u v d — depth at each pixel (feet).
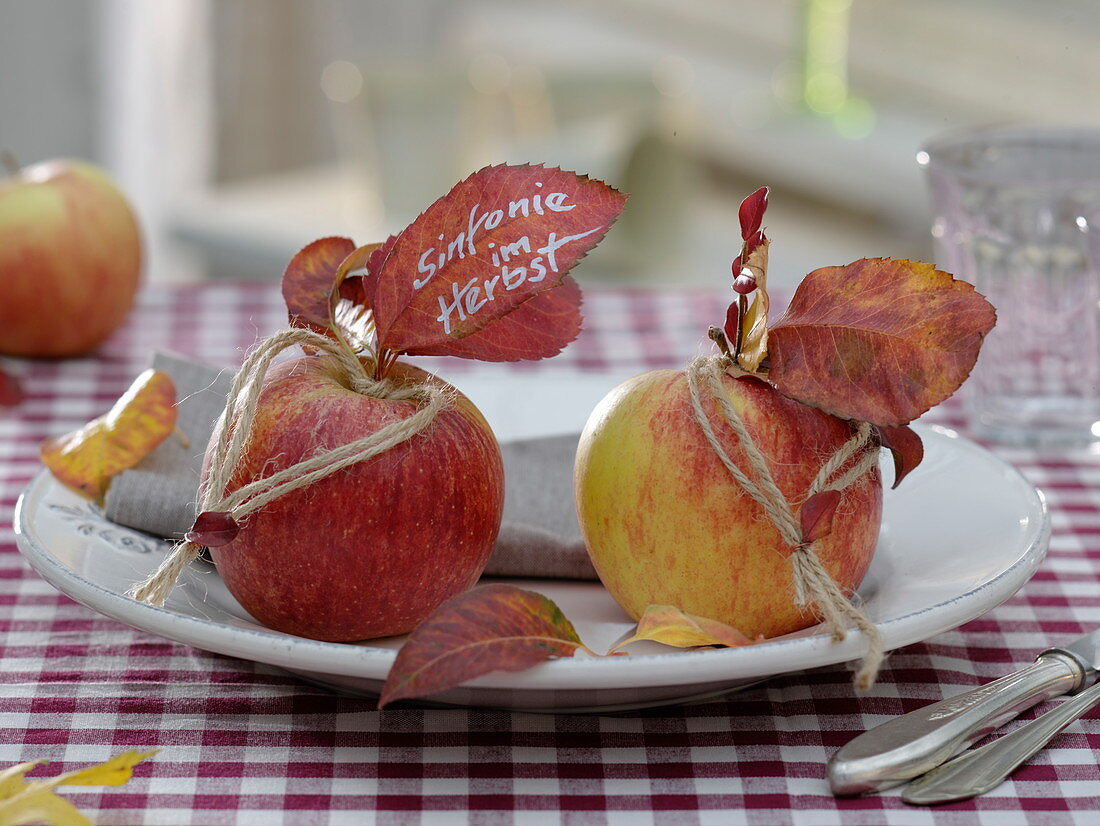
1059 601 1.74
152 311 2.69
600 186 1.45
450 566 1.50
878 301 1.47
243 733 1.49
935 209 2.22
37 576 1.79
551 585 1.72
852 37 7.15
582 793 1.41
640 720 1.51
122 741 1.48
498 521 1.55
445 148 4.61
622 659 1.37
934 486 1.73
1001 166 2.22
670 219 4.54
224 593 1.64
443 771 1.44
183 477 1.78
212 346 2.50
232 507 1.46
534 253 1.46
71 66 6.15
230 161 6.97
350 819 1.38
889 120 6.23
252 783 1.42
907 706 1.54
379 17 7.60
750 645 1.41
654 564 1.51
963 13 6.98
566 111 4.81
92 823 1.32
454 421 1.52
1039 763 1.44
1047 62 6.49
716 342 1.54
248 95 6.91
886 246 6.11
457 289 1.48
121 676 1.59
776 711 1.53
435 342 1.49
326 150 7.27
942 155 2.21
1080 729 1.50
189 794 1.41
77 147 6.29
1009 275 2.16
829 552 1.50
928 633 1.43
